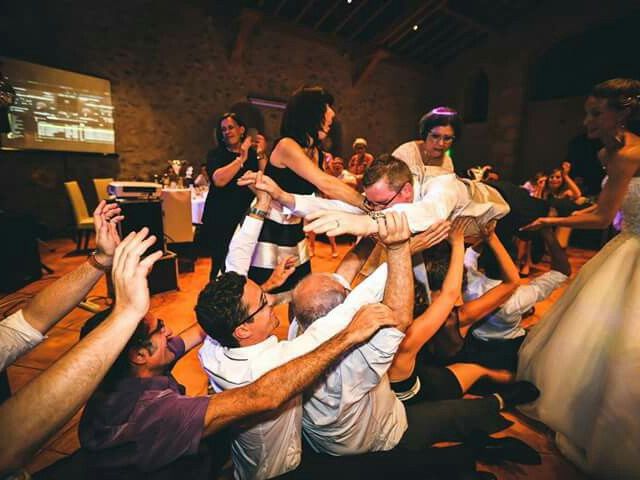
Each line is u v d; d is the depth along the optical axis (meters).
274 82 7.50
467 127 9.31
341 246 5.39
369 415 1.09
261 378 0.83
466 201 1.23
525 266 4.10
